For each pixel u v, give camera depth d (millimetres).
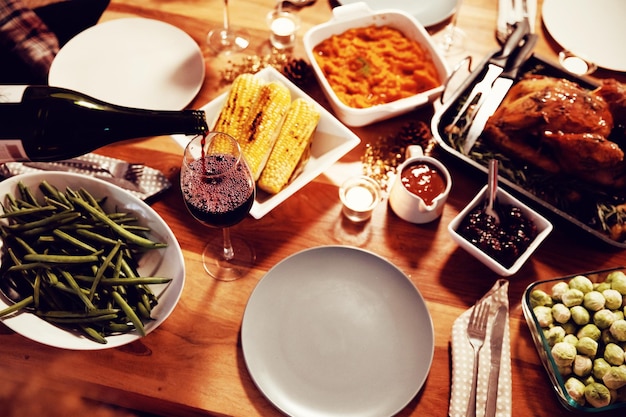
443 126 1511
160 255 1215
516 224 1305
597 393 1108
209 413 1160
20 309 1108
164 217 1386
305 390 1158
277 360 1188
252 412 1146
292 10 1783
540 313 1210
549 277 1349
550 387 1209
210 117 1465
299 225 1398
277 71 1537
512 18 1749
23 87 1156
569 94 1423
